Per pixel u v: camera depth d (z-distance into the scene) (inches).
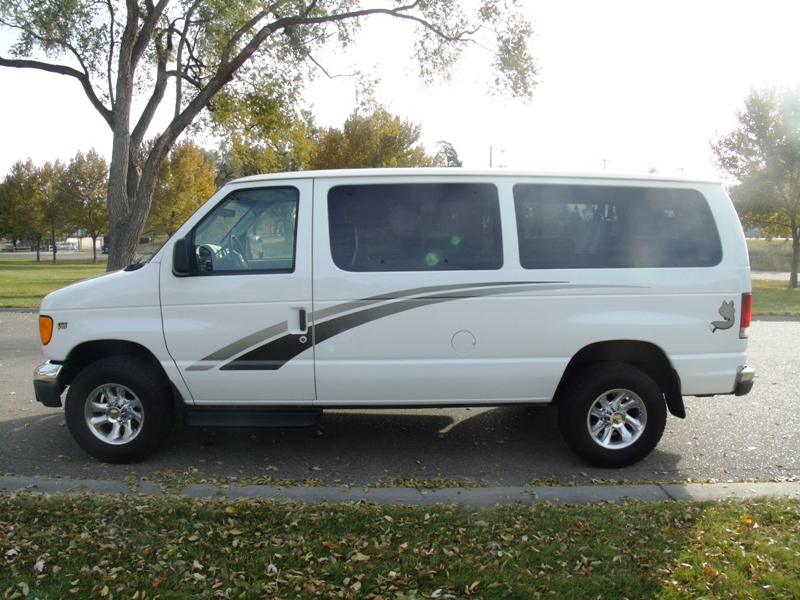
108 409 203.0
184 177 1369.3
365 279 192.2
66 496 164.9
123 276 198.8
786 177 1007.0
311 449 222.7
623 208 198.8
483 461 212.5
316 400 198.7
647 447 201.6
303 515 153.9
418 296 192.5
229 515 154.6
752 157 1008.9
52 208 1761.8
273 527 148.9
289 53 711.7
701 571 131.1
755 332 510.3
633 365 204.2
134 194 620.1
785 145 975.6
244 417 199.3
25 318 562.3
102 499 163.3
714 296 197.6
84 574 128.0
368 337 193.3
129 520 151.0
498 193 196.1
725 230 200.5
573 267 194.5
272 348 194.7
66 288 203.9
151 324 196.7
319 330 193.6
